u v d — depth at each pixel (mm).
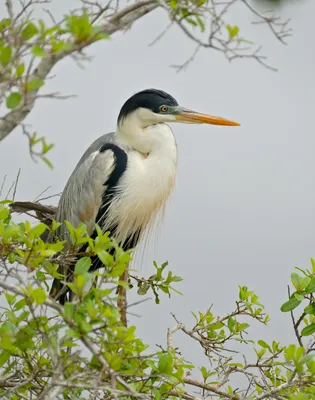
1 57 6008
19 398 8375
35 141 6508
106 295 6898
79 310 6762
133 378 8211
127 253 7164
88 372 6824
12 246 7867
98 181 12781
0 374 8016
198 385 8875
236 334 9586
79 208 12922
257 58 7602
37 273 8320
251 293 9656
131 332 7090
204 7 7277
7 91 6180
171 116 12781
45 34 6215
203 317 9766
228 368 9531
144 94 12781
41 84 6188
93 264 12695
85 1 7121
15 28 6258
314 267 9141
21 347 7141
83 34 6324
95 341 6902
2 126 6387
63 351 7398
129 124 12883
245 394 8734
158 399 7836
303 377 8289
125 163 12820
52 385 6410
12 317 7219
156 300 10750
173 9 7371
